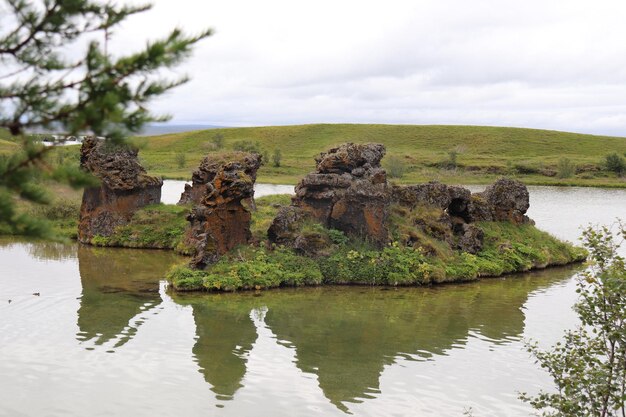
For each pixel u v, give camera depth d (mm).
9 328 23688
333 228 36594
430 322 26797
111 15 8688
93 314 26031
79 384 18828
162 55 8172
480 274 36812
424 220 39312
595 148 169875
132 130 8336
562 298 31594
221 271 32000
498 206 44625
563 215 65500
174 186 89062
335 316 27344
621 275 13562
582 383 13430
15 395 17828
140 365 20578
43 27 8461
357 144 39031
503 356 22562
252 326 25375
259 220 42938
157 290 30500
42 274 33125
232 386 19172
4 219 8234
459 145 171375
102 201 44062
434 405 18281
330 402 18234
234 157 49625
